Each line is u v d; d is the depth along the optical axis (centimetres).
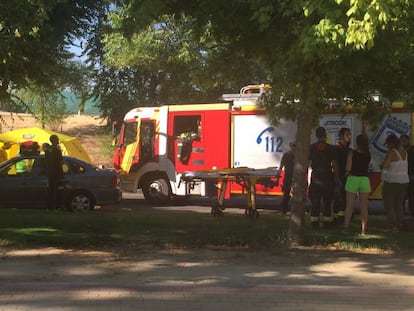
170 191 1584
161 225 1086
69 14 1287
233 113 1499
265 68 888
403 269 748
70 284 648
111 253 848
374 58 780
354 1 611
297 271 732
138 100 2520
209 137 1524
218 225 1084
